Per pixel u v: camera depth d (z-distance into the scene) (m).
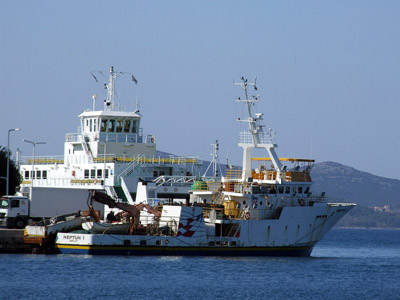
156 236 161.62
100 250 160.12
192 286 131.50
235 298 123.19
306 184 176.25
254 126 174.88
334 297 127.44
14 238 169.62
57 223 166.62
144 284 132.12
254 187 169.12
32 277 136.62
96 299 120.00
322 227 176.25
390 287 139.12
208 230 165.75
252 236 167.12
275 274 147.62
